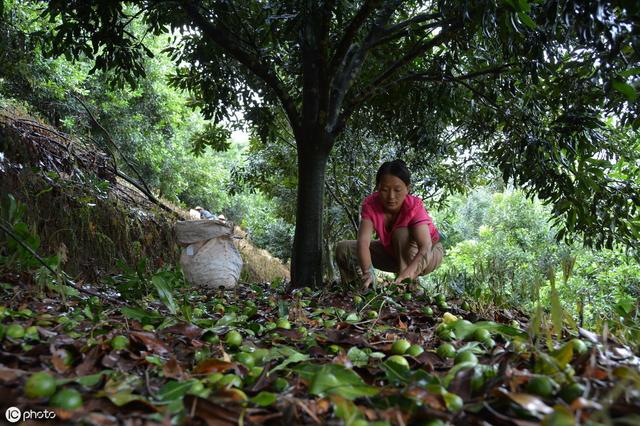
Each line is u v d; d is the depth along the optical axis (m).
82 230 4.60
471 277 3.17
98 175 6.07
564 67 3.52
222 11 4.55
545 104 4.47
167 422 0.84
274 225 13.97
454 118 5.44
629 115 3.87
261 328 2.11
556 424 0.80
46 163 5.10
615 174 4.77
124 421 0.90
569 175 4.58
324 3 3.49
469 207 16.33
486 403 0.97
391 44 5.16
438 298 2.88
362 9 3.94
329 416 1.01
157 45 15.86
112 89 5.48
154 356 1.46
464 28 3.81
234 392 1.09
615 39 2.19
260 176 9.55
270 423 0.97
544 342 1.68
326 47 4.17
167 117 17.17
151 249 5.91
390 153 7.80
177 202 18.11
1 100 7.32
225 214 23.47
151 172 16.92
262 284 5.29
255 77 5.90
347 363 1.35
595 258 7.94
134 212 5.86
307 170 4.49
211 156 22.30
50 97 10.55
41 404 0.97
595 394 1.02
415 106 5.34
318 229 4.46
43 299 2.48
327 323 2.28
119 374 1.26
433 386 1.05
